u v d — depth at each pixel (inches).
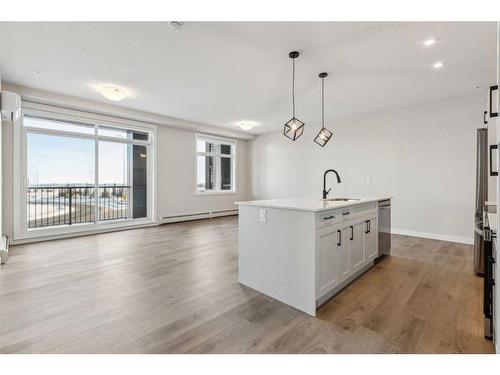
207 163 288.8
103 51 113.2
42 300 88.7
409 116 191.6
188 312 81.4
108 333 69.9
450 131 174.4
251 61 122.3
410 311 82.0
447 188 175.8
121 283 103.7
